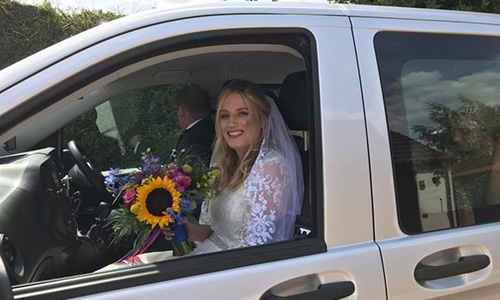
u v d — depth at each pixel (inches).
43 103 44.4
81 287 42.6
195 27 50.8
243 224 67.9
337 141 52.2
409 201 54.9
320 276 49.6
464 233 56.7
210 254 48.3
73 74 45.7
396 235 53.6
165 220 55.6
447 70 60.9
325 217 50.9
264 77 95.3
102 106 106.7
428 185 56.4
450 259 55.6
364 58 55.7
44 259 62.6
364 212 52.2
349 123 53.1
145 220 55.8
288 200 66.1
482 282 56.1
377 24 57.8
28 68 45.1
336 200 51.3
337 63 54.2
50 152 88.0
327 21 55.6
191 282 45.1
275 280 47.4
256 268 47.5
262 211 64.9
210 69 96.0
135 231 58.0
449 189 58.3
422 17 60.9
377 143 53.9
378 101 55.1
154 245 78.0
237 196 69.0
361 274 50.4
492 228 58.7
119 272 45.0
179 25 50.4
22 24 227.9
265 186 65.7
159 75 96.6
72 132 106.1
